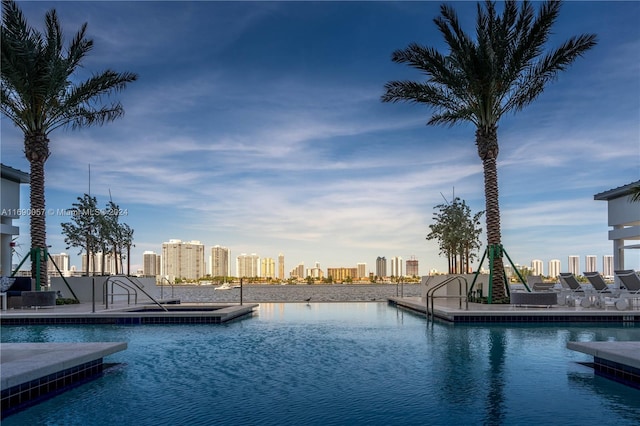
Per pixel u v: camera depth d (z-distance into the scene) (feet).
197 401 16.12
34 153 55.11
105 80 56.29
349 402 15.94
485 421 13.93
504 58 51.85
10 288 51.80
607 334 32.53
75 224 78.74
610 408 15.14
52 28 53.47
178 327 37.99
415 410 15.01
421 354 24.93
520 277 53.78
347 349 26.58
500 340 29.76
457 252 80.48
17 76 49.70
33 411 14.94
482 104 54.39
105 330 36.17
